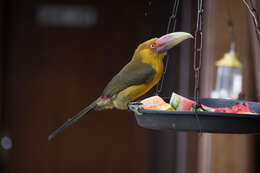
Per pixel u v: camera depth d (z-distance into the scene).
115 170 11.29
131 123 11.30
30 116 11.02
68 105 11.06
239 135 9.04
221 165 9.10
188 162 10.08
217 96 8.18
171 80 10.37
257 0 7.61
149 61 6.07
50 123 11.08
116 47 11.03
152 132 11.18
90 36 11.01
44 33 10.98
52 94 11.04
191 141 10.02
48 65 11.00
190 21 9.99
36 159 11.09
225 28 9.04
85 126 11.26
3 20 10.77
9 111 10.96
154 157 11.12
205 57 9.27
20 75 10.95
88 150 11.27
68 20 11.01
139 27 10.98
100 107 6.38
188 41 9.94
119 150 11.30
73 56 11.02
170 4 10.57
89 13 11.02
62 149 11.19
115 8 11.02
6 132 10.95
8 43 10.85
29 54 10.95
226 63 8.00
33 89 11.01
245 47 8.90
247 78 8.88
